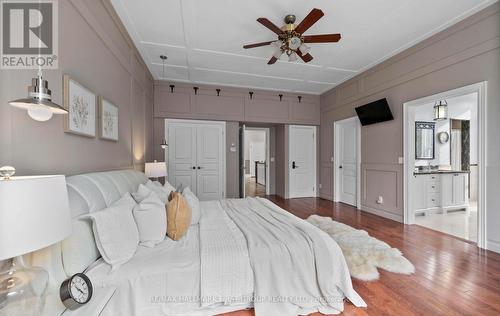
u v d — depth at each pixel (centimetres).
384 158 388
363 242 265
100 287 119
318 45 328
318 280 155
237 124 532
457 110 509
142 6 240
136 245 148
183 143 495
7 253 65
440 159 502
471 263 219
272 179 638
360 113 426
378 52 351
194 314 140
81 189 136
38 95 95
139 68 352
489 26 241
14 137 112
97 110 199
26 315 83
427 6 243
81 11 172
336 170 518
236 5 241
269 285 149
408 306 160
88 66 184
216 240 165
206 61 382
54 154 139
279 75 448
